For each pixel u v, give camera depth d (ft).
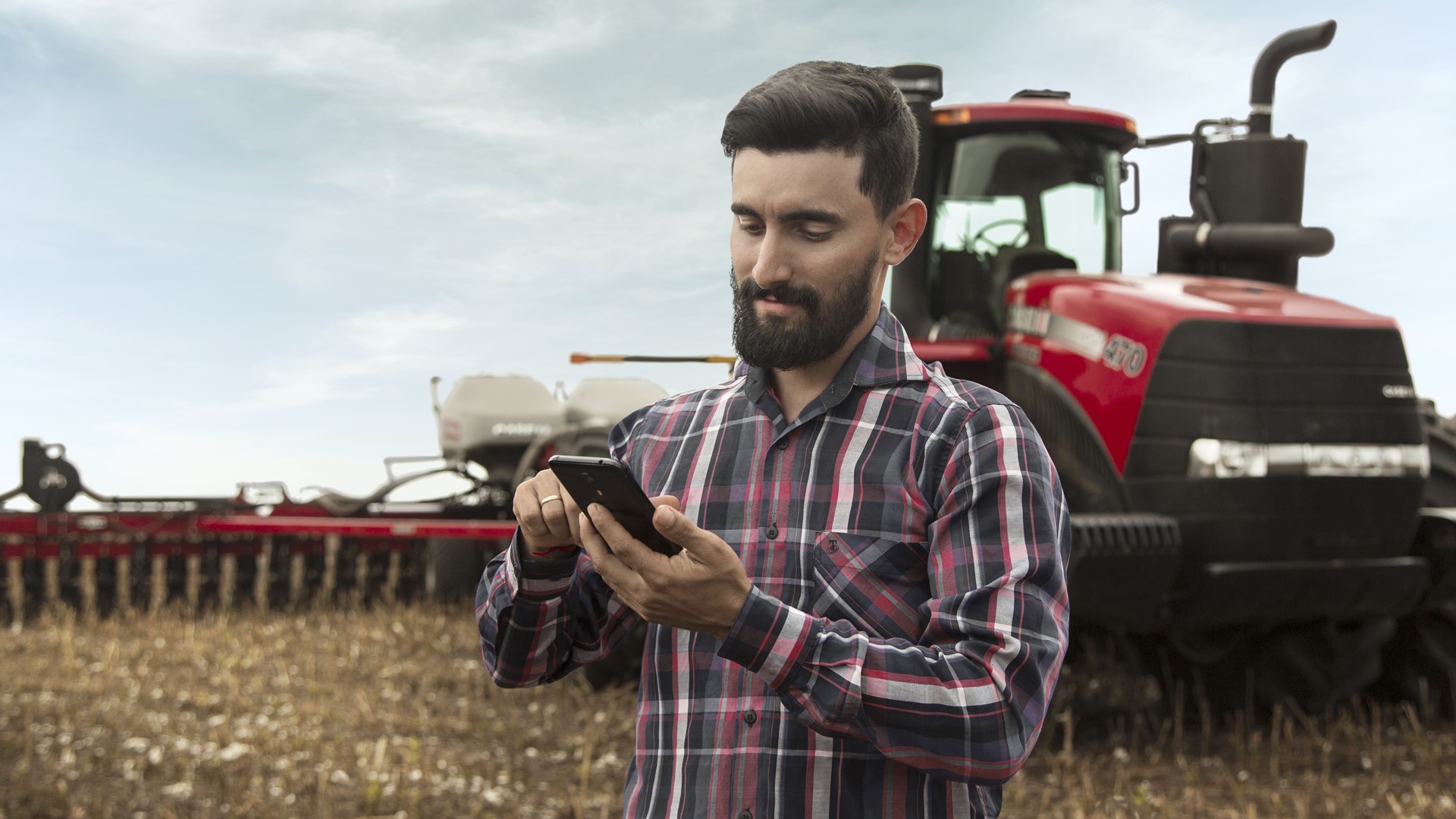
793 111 4.18
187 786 13.43
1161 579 15.24
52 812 12.57
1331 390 15.89
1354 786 14.42
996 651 3.89
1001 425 4.23
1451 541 17.25
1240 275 18.63
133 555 27.68
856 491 4.28
